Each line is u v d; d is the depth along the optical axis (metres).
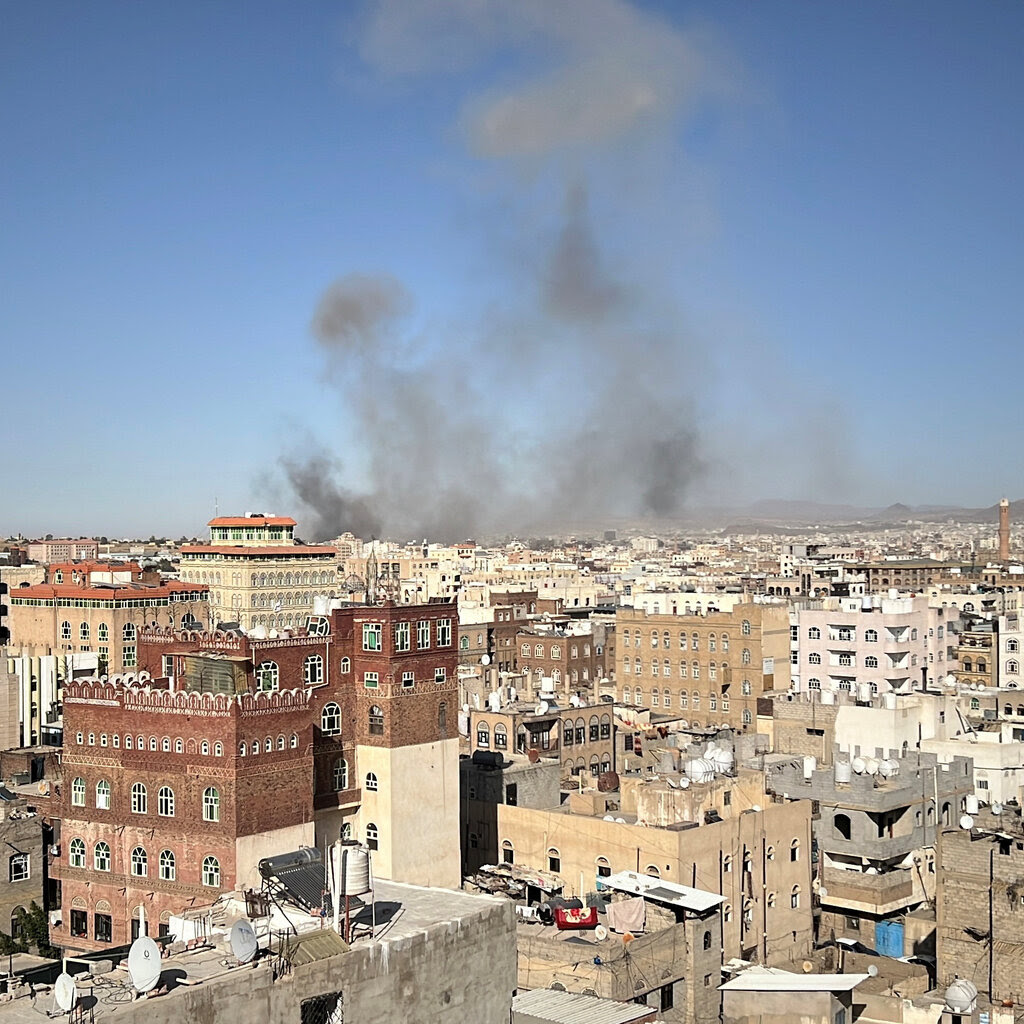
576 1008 67.00
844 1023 83.50
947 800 118.12
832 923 109.75
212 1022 42.81
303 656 95.06
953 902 88.06
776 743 147.88
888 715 139.12
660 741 151.12
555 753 144.25
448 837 100.69
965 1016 78.75
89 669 178.25
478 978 51.41
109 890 87.75
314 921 51.09
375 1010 47.44
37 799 97.12
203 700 84.25
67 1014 41.91
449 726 101.25
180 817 84.94
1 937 86.12
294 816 86.44
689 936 82.00
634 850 97.25
